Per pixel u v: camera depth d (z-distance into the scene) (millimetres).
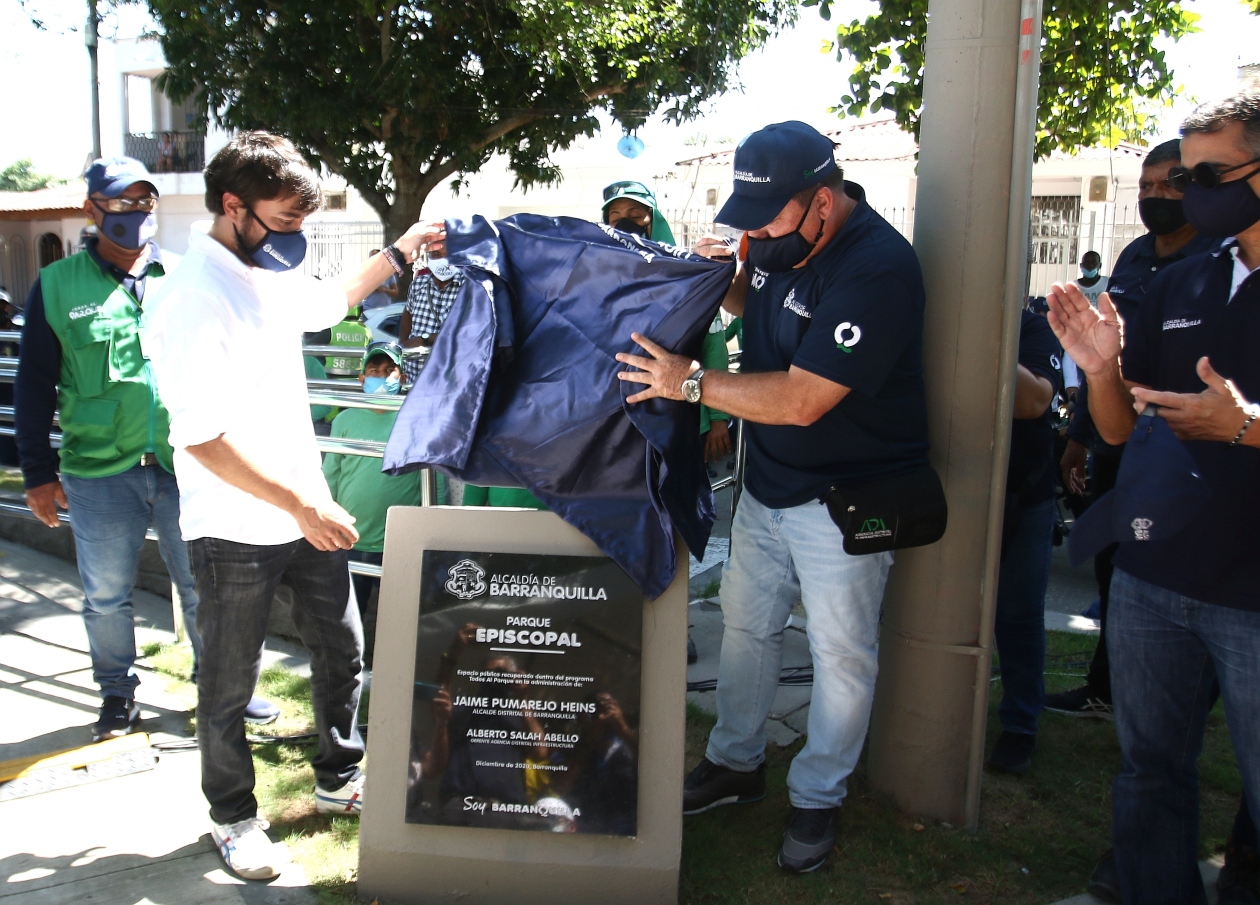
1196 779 2604
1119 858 2623
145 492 3508
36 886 2672
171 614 4781
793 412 2576
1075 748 3670
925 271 2977
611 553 2672
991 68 2824
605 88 12484
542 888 2627
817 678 2918
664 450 2615
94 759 3309
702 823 3109
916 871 2861
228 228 2602
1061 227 12859
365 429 4207
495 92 12188
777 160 2533
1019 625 3494
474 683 2691
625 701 2660
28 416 3426
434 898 2652
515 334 2816
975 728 3066
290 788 3248
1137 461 2322
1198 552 2346
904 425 2773
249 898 2646
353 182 12414
